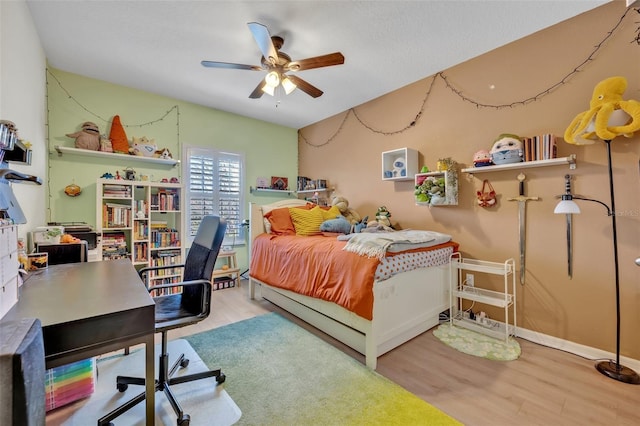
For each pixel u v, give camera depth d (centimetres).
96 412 150
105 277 146
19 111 188
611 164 192
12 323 72
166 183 332
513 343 223
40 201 249
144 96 342
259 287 335
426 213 308
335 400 158
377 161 361
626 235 192
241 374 182
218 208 403
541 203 228
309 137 471
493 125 254
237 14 209
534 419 144
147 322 105
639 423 141
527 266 235
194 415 146
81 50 257
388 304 204
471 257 270
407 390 167
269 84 242
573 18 211
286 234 326
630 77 189
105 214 300
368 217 364
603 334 200
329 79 310
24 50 196
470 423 141
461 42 243
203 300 161
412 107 319
